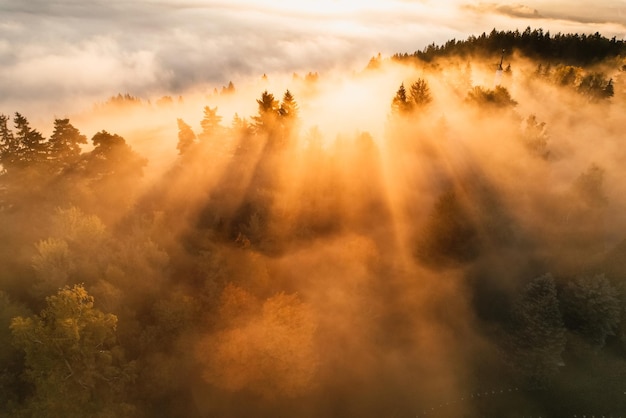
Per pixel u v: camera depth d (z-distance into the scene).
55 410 34.78
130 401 42.19
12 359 38.47
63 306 35.19
